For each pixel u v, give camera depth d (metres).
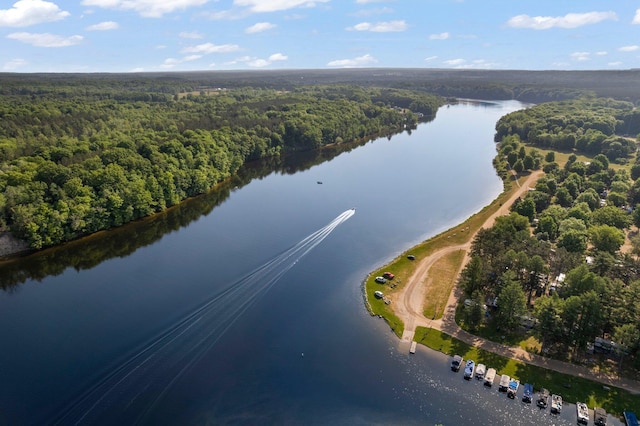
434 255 186.25
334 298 157.00
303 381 119.75
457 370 123.88
